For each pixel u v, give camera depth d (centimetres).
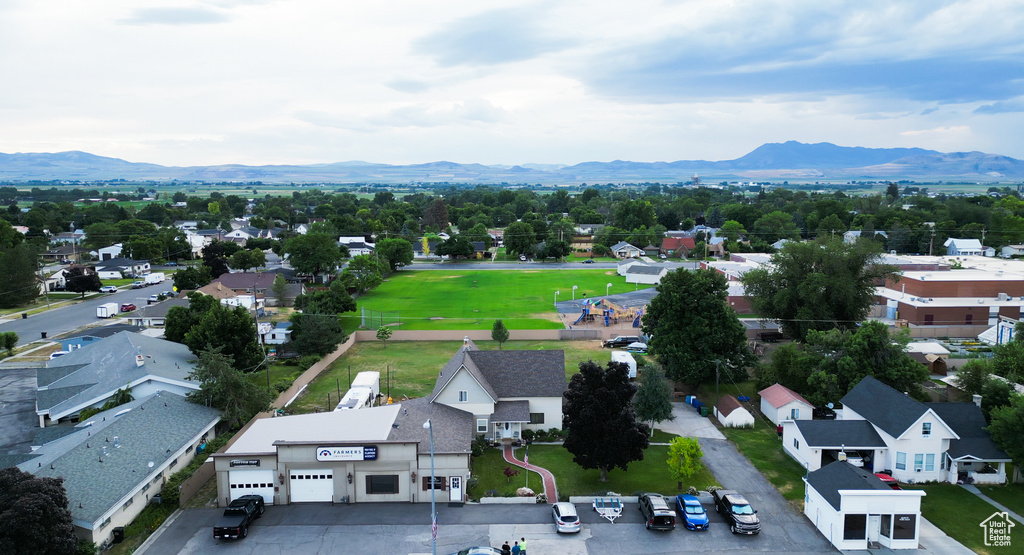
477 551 3422
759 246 18962
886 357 5722
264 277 12194
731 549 3619
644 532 3816
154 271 16000
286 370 7175
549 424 5416
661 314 6700
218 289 11156
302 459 4194
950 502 4166
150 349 6347
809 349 6122
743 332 6481
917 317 9250
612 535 3775
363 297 12431
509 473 4594
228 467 4181
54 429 5012
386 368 7406
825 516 3775
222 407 5256
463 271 16538
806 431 4703
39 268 12888
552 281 14575
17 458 4500
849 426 4747
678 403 6275
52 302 11612
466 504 4188
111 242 18812
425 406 5122
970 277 9412
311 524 3916
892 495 3597
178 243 17288
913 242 17588
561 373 5538
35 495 3152
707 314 6284
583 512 4075
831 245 7938
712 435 5422
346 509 4125
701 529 3828
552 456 4953
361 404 5559
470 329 9362
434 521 3338
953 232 18662
